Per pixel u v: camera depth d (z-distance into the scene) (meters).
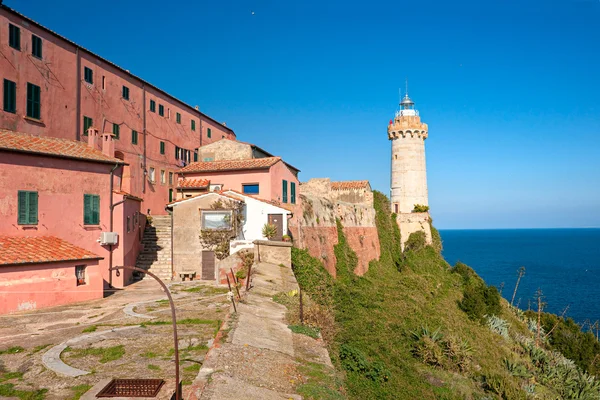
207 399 7.58
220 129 56.97
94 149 26.81
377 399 16.59
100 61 34.38
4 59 25.73
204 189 36.28
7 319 16.39
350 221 45.94
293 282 20.70
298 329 13.30
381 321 27.56
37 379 10.07
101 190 24.95
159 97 42.72
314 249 35.53
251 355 10.16
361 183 54.41
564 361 33.94
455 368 24.72
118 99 36.31
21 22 27.05
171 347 12.25
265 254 25.09
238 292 16.47
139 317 16.00
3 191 20.36
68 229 23.03
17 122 26.59
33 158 21.59
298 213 33.84
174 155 45.06
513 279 107.44
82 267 20.50
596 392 28.97
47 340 13.35
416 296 38.34
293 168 43.38
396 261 58.34
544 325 47.44
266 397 8.23
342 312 26.45
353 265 43.09
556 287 95.19
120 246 25.56
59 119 29.98
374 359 21.78
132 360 11.22
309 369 10.20
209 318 15.55
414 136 66.25
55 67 29.78
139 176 38.56
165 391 9.06
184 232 28.56
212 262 28.16
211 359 9.55
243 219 29.19
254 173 34.97
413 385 20.34
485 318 40.47
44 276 18.72
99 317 16.52
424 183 66.75
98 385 9.26
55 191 22.50
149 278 27.73
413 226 62.31
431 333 27.50
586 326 62.88
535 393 25.94
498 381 23.78
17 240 19.94
